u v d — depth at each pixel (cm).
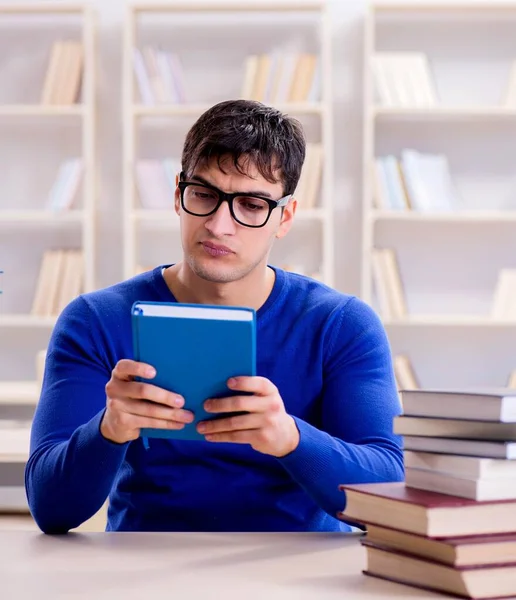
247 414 117
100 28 429
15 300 434
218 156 141
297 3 407
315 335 157
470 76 427
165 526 147
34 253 434
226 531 146
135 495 150
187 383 113
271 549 119
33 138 433
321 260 430
